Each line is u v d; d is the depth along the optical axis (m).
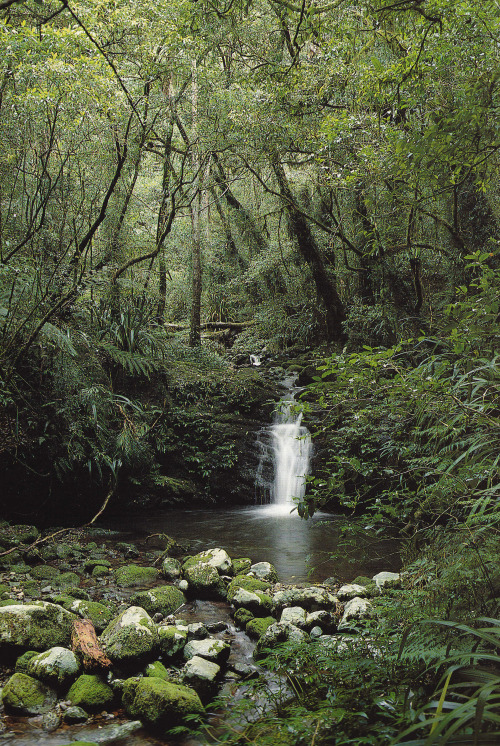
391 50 6.37
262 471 9.21
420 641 2.23
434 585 2.31
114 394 7.97
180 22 7.10
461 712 1.29
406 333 8.57
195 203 12.80
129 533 6.85
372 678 2.27
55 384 7.20
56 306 6.88
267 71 7.21
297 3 4.66
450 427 2.22
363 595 4.26
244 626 4.01
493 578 2.16
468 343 2.39
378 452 4.71
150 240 10.66
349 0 4.16
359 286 11.20
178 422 9.37
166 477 8.76
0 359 6.46
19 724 2.85
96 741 2.69
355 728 1.95
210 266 14.80
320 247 11.34
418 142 2.83
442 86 4.48
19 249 7.36
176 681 3.17
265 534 6.84
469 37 4.16
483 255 2.39
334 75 6.54
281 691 2.71
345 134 6.17
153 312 10.84
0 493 6.97
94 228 8.15
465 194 7.47
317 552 5.91
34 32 6.55
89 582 4.94
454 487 2.27
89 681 3.11
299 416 9.67
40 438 6.97
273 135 7.39
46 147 7.46
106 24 7.20
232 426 9.62
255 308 14.77
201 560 5.05
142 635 3.35
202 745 2.61
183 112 9.78
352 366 2.52
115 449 7.79
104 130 7.92
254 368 12.20
